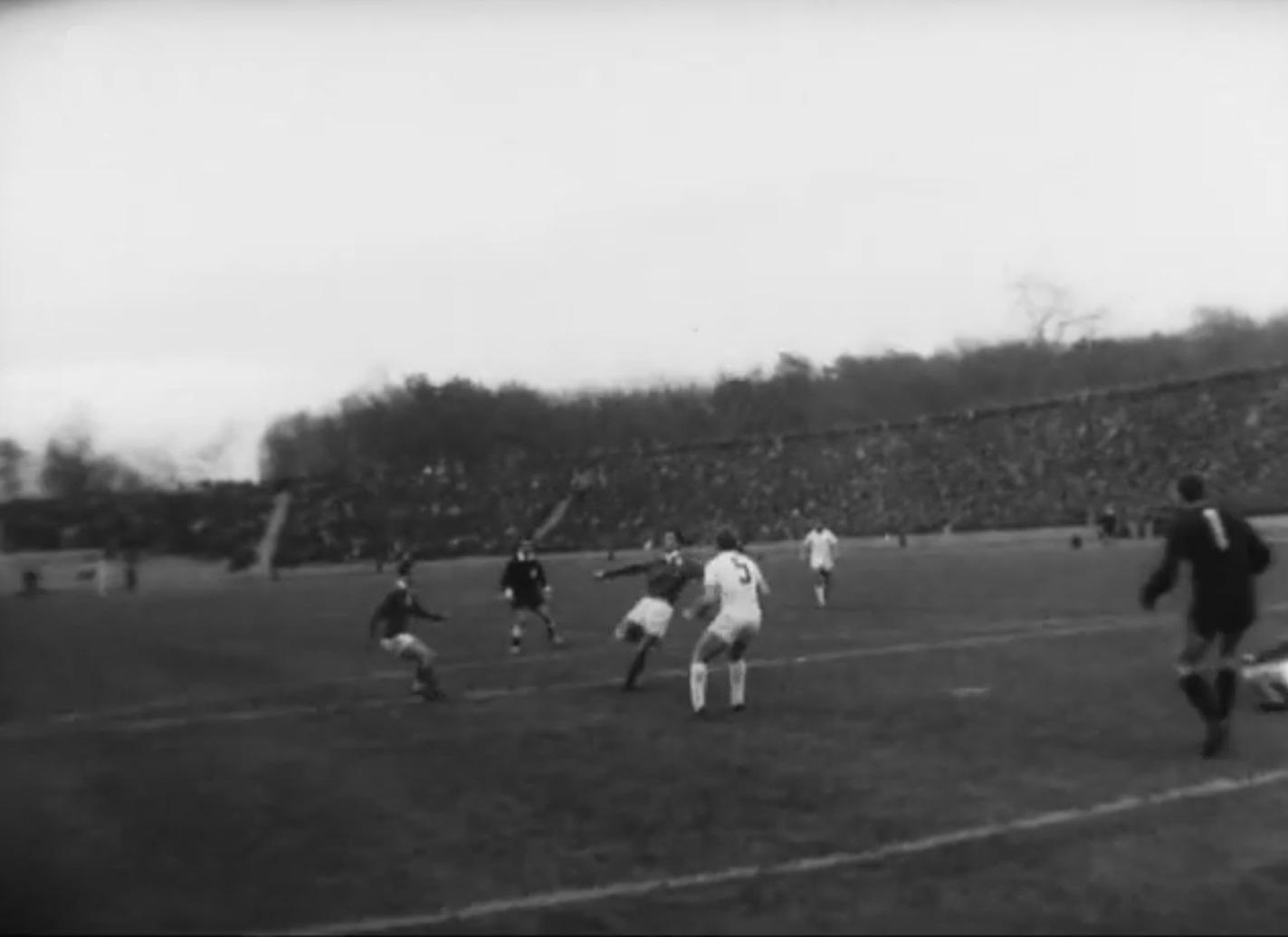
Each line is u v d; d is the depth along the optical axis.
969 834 8.10
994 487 70.50
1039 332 87.62
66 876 7.63
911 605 26.91
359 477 83.81
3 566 70.50
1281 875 7.15
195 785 10.38
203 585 58.19
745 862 7.57
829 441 80.62
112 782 10.58
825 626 22.48
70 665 20.95
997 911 6.58
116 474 80.12
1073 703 13.23
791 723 12.47
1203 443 66.00
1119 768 10.02
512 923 6.59
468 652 20.59
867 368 90.81
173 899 7.13
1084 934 6.22
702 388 91.38
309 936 6.46
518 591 20.47
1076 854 7.62
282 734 12.93
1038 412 74.06
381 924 6.61
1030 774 9.84
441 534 78.00
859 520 72.06
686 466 82.94
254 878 7.50
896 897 6.84
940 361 89.94
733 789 9.52
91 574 65.62
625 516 79.50
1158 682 14.66
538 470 85.94
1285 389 67.12
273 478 83.25
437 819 8.84
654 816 8.77
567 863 7.66
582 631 23.84
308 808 9.38
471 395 89.31
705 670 13.30
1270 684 12.50
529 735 12.24
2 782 10.65
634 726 12.60
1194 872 7.22
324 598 40.75
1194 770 9.91
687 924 6.48
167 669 19.88
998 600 27.17
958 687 14.64
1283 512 53.25
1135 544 50.69
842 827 8.34
